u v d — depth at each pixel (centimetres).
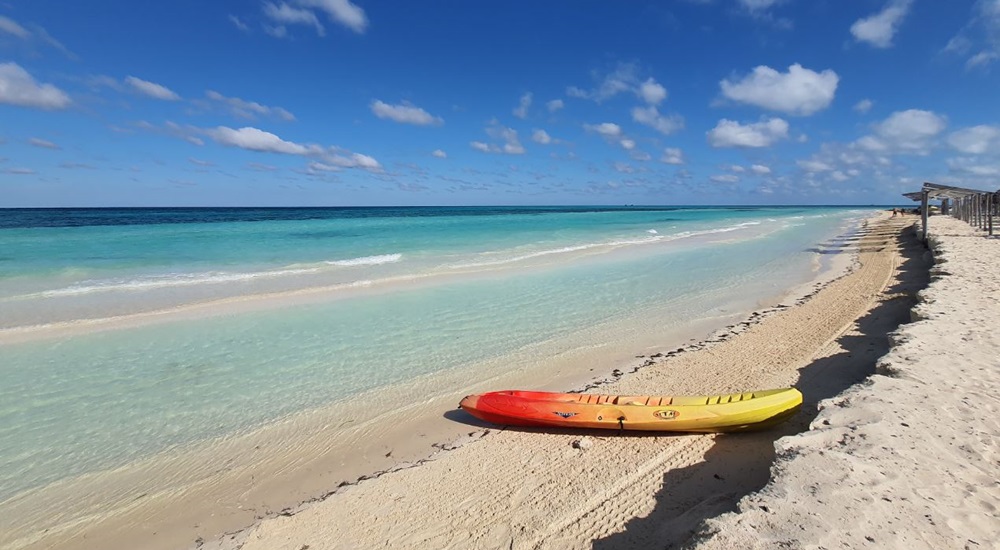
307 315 1144
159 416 675
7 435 627
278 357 886
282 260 1880
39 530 474
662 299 1334
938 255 1569
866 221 5172
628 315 1169
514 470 539
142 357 880
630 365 852
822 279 1631
